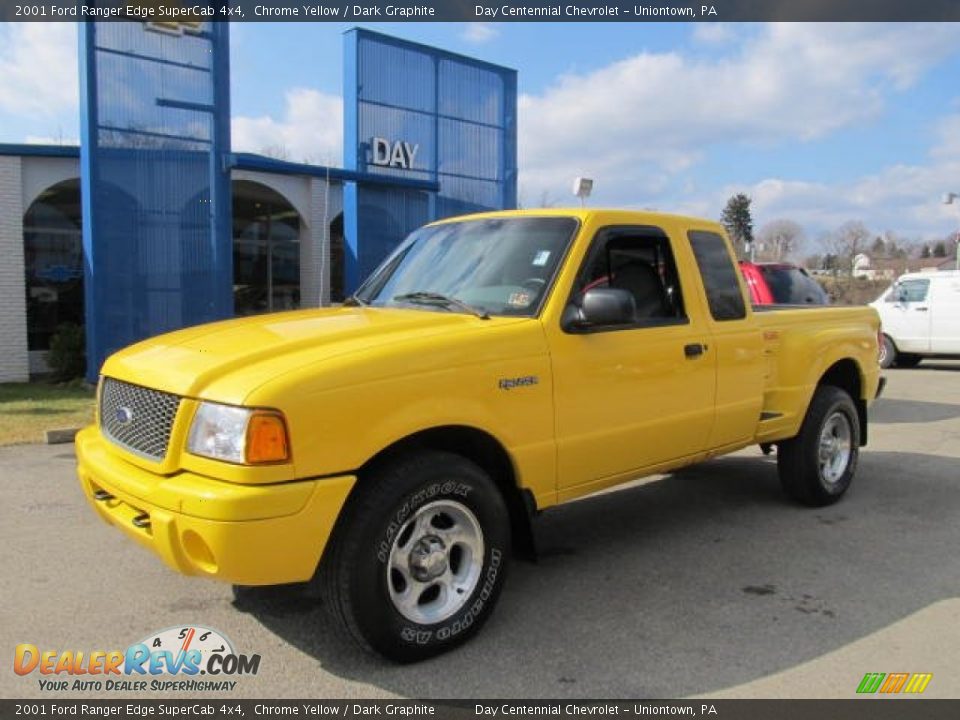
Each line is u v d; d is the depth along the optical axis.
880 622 4.13
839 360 6.25
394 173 16.11
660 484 7.00
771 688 3.46
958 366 18.11
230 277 13.48
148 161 12.62
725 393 5.16
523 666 3.64
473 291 4.47
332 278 19.97
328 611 3.55
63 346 13.92
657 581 4.69
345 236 15.88
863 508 6.26
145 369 3.72
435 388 3.63
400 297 4.69
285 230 20.41
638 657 3.73
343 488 3.34
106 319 12.48
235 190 17.98
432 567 3.67
